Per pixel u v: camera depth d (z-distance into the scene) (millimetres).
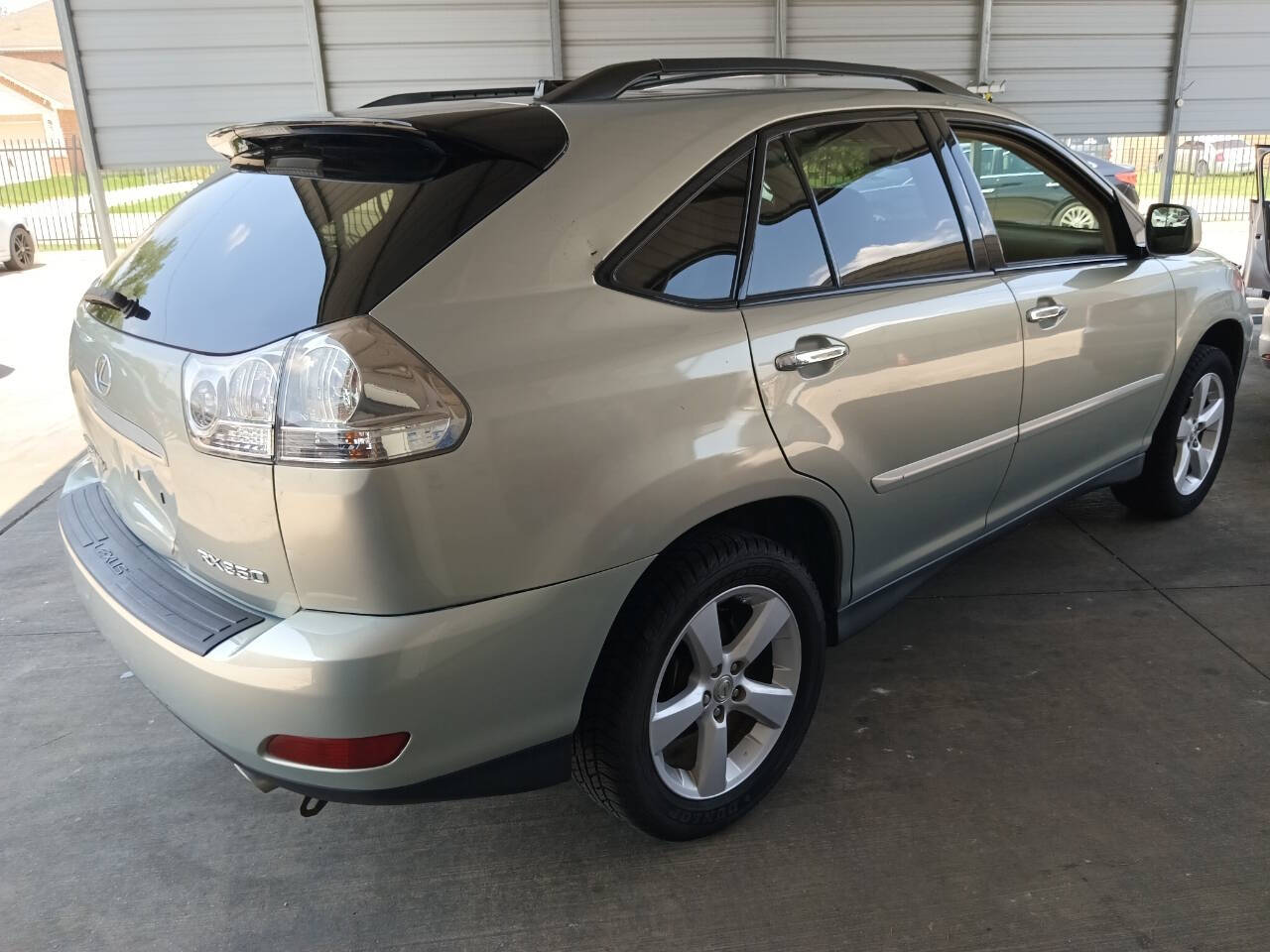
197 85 8234
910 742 2676
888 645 3193
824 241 2340
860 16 8711
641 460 1894
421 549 1664
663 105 2170
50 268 13727
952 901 2115
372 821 2438
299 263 1800
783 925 2070
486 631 1756
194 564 1927
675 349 1961
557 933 2070
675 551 2086
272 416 1648
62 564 3986
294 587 1723
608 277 1914
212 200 2197
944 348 2559
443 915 2131
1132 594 3473
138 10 8016
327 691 1661
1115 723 2730
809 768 2582
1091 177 3242
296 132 1978
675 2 8445
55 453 5387
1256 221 6059
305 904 2172
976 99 2932
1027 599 3463
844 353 2283
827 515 2355
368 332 1633
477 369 1705
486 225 1799
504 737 1855
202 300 1890
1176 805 2387
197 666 1749
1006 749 2633
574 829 2391
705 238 2086
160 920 2137
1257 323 6828
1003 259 2850
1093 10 8992
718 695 2236
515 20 8344
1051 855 2238
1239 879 2148
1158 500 3941
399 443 1620
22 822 2461
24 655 3270
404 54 8344
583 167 1944
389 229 1767
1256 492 4395
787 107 2332
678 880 2209
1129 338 3307
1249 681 2912
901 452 2504
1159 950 1972
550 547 1800
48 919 2143
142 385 1921
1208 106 9414
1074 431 3186
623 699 2018
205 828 2430
